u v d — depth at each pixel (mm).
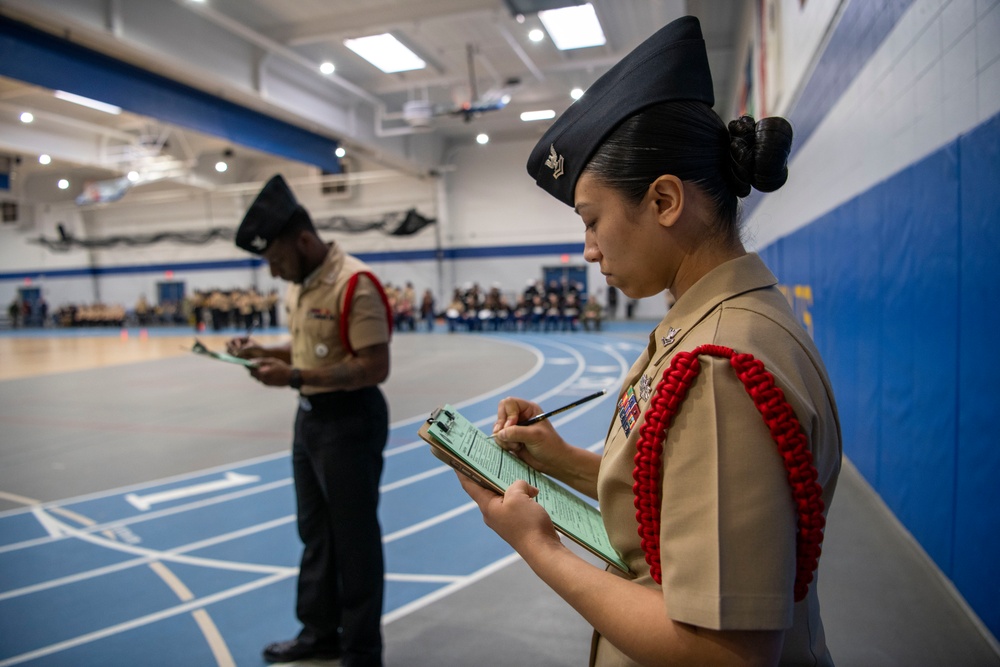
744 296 759
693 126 767
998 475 2039
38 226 29953
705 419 655
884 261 3268
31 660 2740
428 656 2629
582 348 14758
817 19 4613
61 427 7680
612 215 800
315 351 2465
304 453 2559
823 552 3064
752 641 618
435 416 1001
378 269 24625
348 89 14531
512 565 3490
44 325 29781
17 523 4445
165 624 3020
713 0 9242
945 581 2553
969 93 2191
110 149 19578
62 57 9547
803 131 5266
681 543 646
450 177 23719
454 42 12969
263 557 3750
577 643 2701
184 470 5672
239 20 11633
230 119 13258
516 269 23469
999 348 2004
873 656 2223
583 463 1139
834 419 767
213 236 26250
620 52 12359
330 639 2658
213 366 13523
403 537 3930
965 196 2230
